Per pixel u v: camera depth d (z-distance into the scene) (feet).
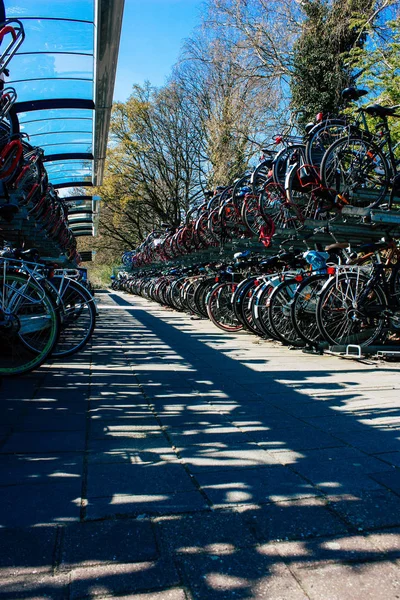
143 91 86.99
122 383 13.10
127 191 93.15
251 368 15.79
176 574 4.65
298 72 49.80
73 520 5.61
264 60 54.34
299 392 12.34
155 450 7.96
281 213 23.22
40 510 5.83
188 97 80.79
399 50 31.19
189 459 7.57
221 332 27.09
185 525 5.54
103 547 5.07
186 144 86.79
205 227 32.99
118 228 107.76
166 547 5.08
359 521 5.70
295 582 4.56
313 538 5.31
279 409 10.64
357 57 34.24
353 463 7.48
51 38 17.39
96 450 7.90
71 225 53.47
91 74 19.72
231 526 5.53
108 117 23.09
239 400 11.43
